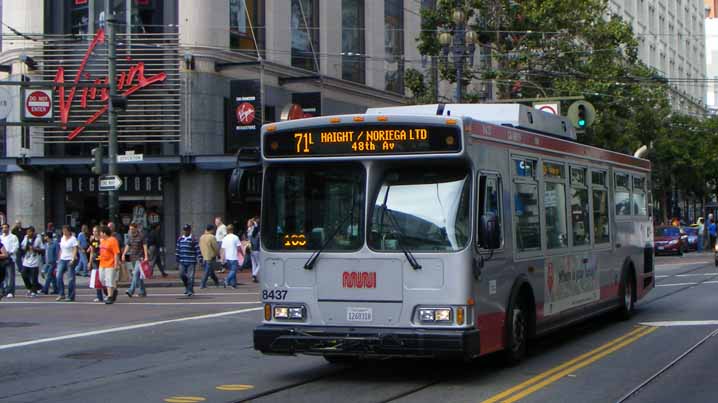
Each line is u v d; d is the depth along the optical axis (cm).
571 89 3534
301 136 1062
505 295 1107
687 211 8031
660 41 7731
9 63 3378
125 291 2672
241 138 3306
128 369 1215
